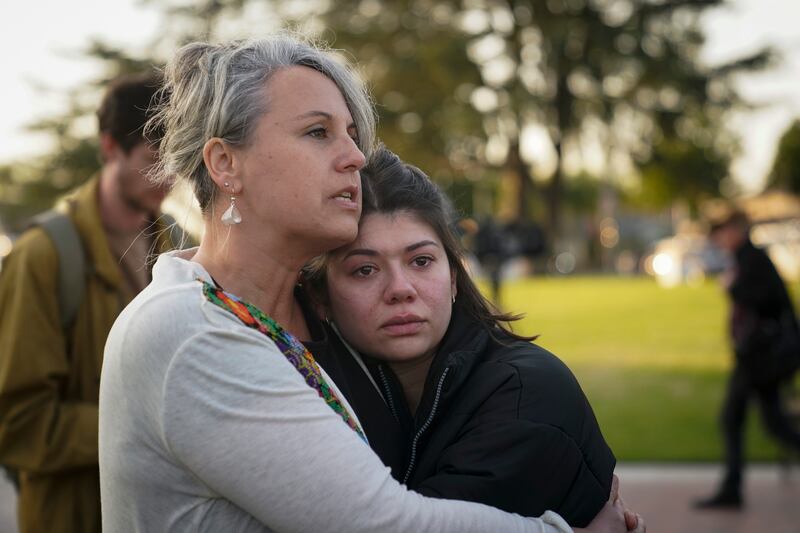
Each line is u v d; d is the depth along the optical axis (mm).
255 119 1604
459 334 1879
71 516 2473
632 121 34781
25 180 25938
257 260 1670
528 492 1628
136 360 1483
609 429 7715
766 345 5738
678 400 8992
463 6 33625
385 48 33000
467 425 1710
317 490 1421
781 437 5879
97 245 2537
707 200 36406
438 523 1485
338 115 1649
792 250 27953
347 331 1873
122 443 1504
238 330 1482
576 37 32812
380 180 1866
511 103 31484
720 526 5344
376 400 1853
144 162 2578
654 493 6035
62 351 2473
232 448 1416
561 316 17000
